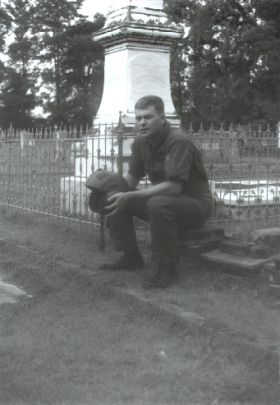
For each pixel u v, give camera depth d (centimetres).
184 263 583
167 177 519
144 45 881
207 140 720
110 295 516
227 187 739
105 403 335
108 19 902
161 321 452
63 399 340
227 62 3941
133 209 545
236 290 509
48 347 417
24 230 819
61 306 511
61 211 820
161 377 367
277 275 506
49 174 855
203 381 359
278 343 387
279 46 3666
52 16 6288
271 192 771
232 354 387
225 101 4178
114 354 403
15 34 6475
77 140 788
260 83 3841
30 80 6469
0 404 334
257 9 3741
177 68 4756
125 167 798
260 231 594
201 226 555
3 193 1005
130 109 865
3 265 665
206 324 423
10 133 994
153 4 886
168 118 895
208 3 3844
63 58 6412
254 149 757
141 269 575
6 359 396
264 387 347
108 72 920
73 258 629
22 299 541
